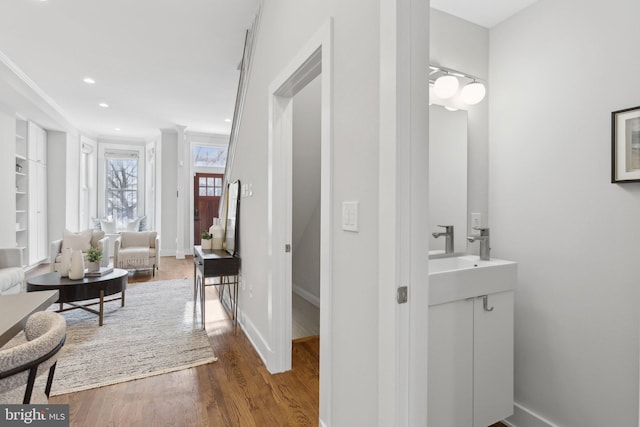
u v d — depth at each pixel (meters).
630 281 1.42
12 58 3.65
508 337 1.62
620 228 1.45
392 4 1.08
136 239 5.65
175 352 2.54
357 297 1.32
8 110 4.58
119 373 2.21
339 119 1.43
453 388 1.45
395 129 1.07
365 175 1.26
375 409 1.22
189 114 5.75
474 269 1.50
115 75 4.11
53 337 0.94
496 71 1.97
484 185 2.01
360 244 1.29
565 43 1.63
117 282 3.27
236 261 3.13
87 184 7.15
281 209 2.24
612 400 1.48
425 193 1.13
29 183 5.37
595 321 1.54
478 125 2.00
